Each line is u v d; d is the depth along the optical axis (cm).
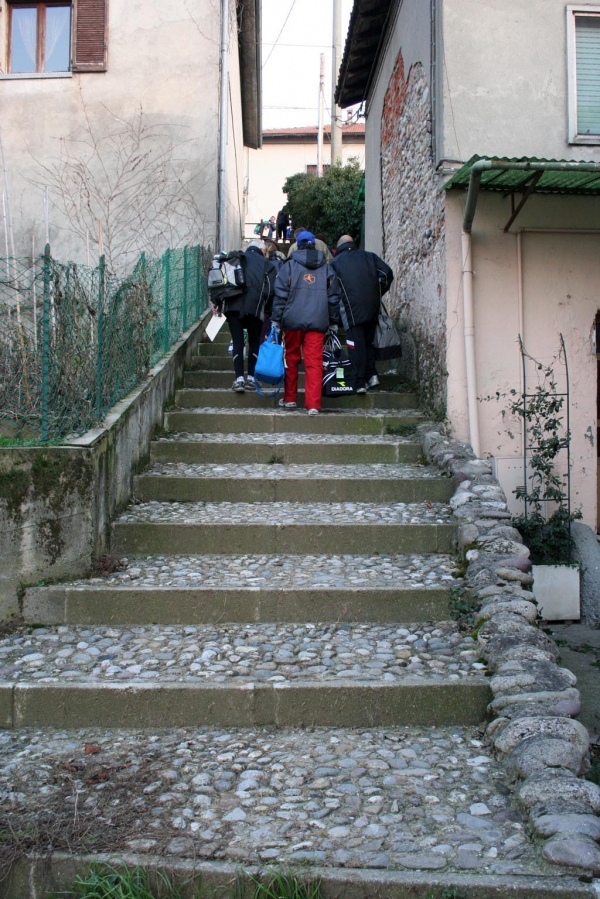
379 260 769
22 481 448
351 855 268
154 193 1045
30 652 405
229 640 419
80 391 495
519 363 668
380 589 445
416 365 789
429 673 382
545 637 406
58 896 266
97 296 529
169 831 282
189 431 688
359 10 926
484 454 666
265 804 299
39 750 341
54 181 1040
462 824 287
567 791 289
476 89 663
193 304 941
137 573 472
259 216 2903
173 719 365
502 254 666
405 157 856
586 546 620
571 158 667
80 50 1043
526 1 666
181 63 1047
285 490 576
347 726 366
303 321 693
